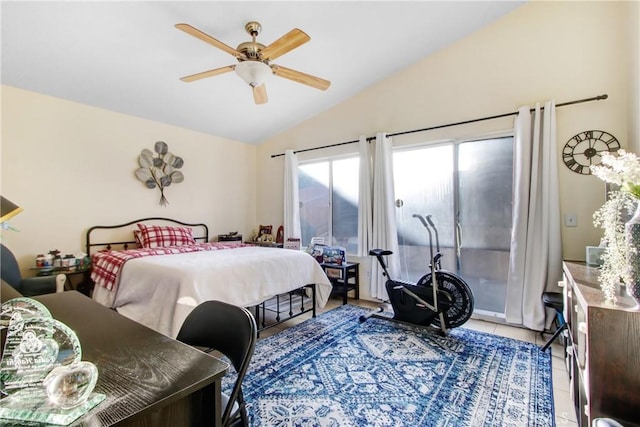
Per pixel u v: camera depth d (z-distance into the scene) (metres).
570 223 2.81
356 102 4.19
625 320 1.18
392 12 2.78
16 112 3.01
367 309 3.71
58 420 0.66
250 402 1.86
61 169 3.29
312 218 4.78
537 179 2.88
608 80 2.66
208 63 3.02
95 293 2.95
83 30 2.44
